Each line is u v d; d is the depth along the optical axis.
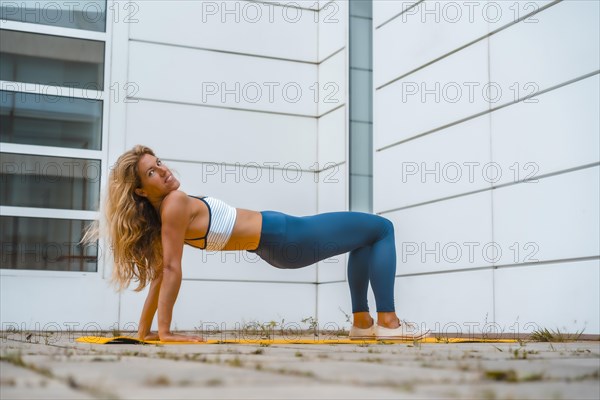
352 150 6.87
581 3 4.69
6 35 6.52
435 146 5.88
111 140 6.66
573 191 4.68
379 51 6.60
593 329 4.51
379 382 1.69
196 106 6.96
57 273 6.40
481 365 2.17
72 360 2.25
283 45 7.32
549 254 4.84
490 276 5.30
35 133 6.50
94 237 4.29
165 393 1.48
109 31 6.75
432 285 5.83
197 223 3.87
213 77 7.04
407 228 6.13
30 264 6.38
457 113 5.67
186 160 6.88
